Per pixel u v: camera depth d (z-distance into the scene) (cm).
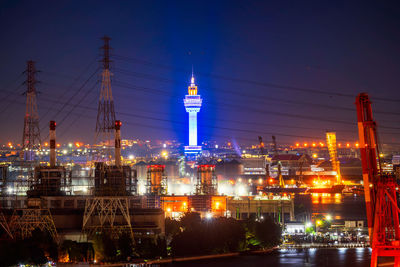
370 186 18238
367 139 18338
